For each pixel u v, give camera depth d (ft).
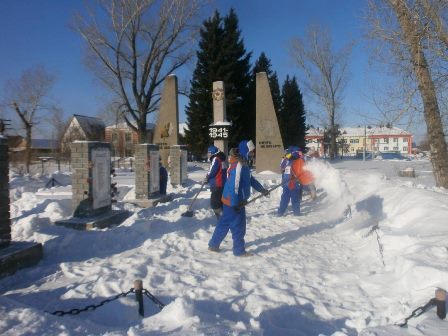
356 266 19.40
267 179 58.23
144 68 105.19
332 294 15.89
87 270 18.29
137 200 37.40
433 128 39.01
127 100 105.40
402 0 34.12
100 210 28.55
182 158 58.44
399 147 245.45
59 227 25.27
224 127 66.69
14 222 26.17
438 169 40.04
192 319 11.89
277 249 22.44
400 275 16.39
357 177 48.83
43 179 67.26
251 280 17.28
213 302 14.79
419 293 14.30
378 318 13.35
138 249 21.75
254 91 119.55
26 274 17.81
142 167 37.96
